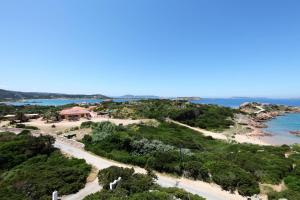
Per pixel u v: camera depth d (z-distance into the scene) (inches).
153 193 774.5
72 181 967.0
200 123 3208.7
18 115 3122.5
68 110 3262.8
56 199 820.0
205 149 1835.6
